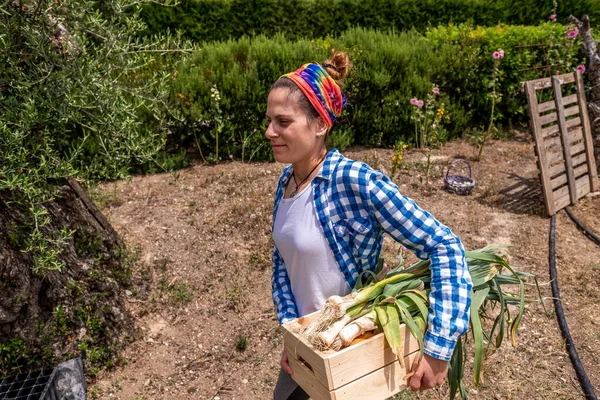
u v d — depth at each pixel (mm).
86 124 2992
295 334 1530
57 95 2648
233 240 4418
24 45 2615
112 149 3082
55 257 2729
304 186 1611
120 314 3211
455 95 7676
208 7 9844
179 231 4480
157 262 4047
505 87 7605
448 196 5516
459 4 10445
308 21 10500
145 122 5547
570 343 3342
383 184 1465
